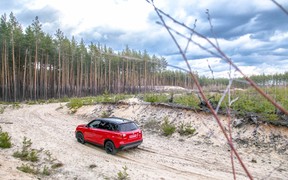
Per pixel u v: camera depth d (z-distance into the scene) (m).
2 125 19.39
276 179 9.57
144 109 21.94
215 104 17.00
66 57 63.47
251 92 18.44
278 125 13.50
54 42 62.69
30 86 51.31
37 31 55.38
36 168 10.12
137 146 13.67
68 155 12.22
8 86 49.75
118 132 12.60
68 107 30.52
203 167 11.01
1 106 34.94
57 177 9.27
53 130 18.48
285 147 12.21
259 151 12.49
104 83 78.88
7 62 50.62
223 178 9.77
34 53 55.34
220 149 13.35
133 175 9.78
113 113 23.94
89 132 14.19
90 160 11.58
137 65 78.56
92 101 29.95
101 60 75.00
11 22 53.00
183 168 10.89
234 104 16.05
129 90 75.88
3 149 12.59
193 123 16.78
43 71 59.88
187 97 20.45
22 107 34.97
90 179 9.18
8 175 8.17
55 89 57.69
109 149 12.95
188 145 14.42
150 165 11.23
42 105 38.22
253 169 10.63
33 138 15.45
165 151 13.45
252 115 14.84
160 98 23.00
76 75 71.38
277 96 17.94
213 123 15.86
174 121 18.02
